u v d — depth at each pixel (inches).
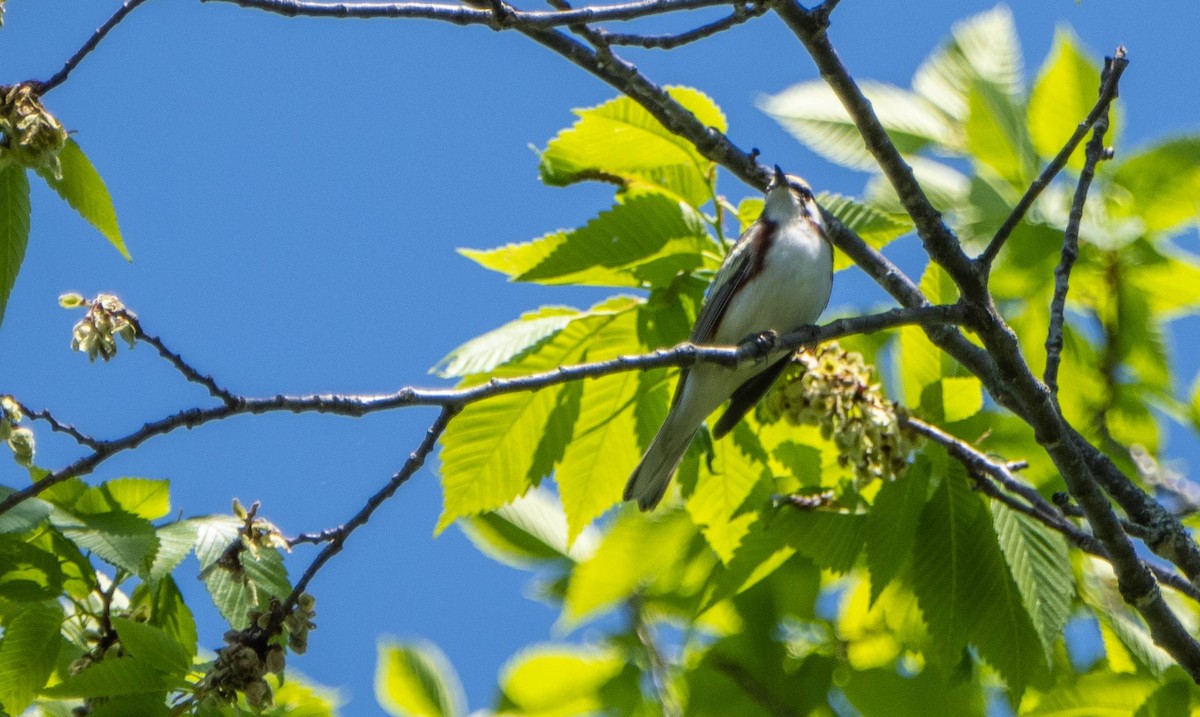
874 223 435.8
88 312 274.5
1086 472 360.2
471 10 308.7
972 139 472.4
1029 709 413.7
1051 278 460.4
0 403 265.4
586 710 480.1
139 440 267.4
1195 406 462.0
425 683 491.2
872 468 374.3
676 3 319.0
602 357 403.5
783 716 462.0
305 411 277.0
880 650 473.1
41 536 353.1
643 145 410.9
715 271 398.6
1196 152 460.4
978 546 374.6
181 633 364.2
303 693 382.9
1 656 327.0
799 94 476.1
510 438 393.4
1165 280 462.3
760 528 414.0
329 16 303.3
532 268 386.0
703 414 417.4
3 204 283.0
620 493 407.2
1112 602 431.5
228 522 346.9
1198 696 395.2
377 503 287.3
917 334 415.8
